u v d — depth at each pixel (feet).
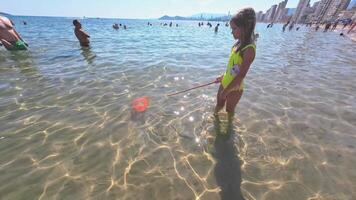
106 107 14.07
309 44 53.11
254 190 7.96
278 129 11.82
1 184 8.12
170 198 7.63
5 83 18.20
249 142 10.69
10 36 31.32
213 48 41.81
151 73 21.66
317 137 11.14
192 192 7.88
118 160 9.42
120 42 48.34
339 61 30.48
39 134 11.14
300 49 42.98
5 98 15.28
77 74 20.92
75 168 8.93
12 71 21.80
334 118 13.09
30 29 89.92
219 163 9.29
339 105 14.89
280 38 71.46
